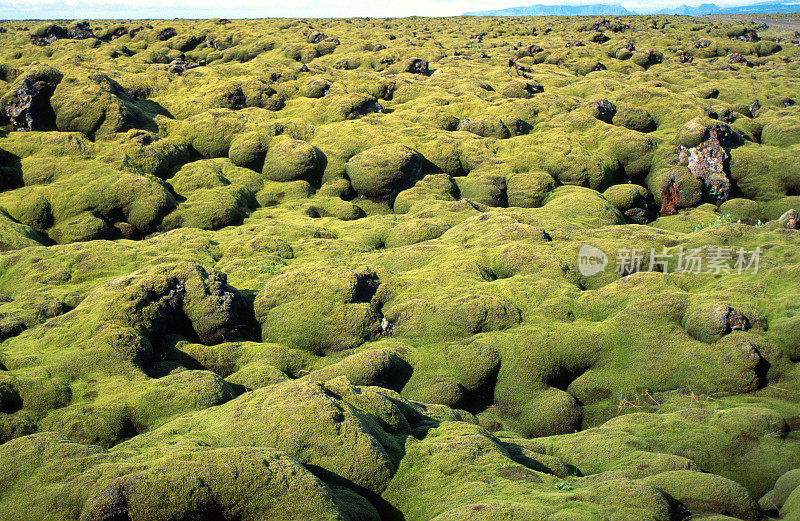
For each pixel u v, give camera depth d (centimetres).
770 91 5850
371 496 984
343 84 5306
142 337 1620
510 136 4375
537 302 1877
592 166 3788
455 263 2181
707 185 3644
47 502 852
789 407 1323
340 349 1830
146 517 795
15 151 3581
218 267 2323
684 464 1047
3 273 2272
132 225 3155
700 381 1481
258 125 4122
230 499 835
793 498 926
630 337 1645
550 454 1275
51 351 1565
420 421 1296
